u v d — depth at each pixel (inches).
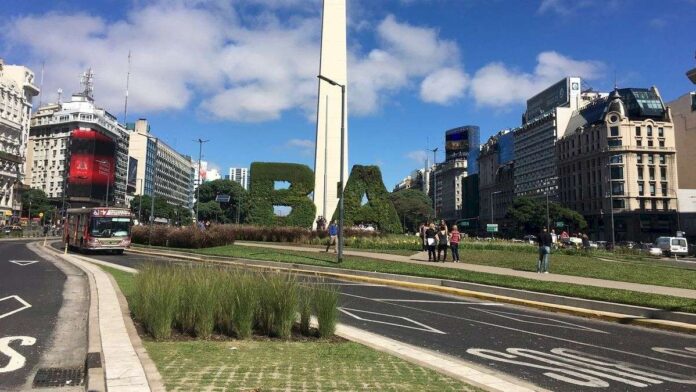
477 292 657.0
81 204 5093.5
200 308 340.2
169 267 423.5
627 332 433.4
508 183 6230.3
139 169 6894.7
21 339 348.8
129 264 1010.7
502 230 5556.1
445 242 1023.6
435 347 346.6
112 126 6348.4
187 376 237.1
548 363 307.7
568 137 4943.4
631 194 4232.3
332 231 1227.9
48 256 1247.5
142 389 214.8
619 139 4293.8
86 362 267.0
